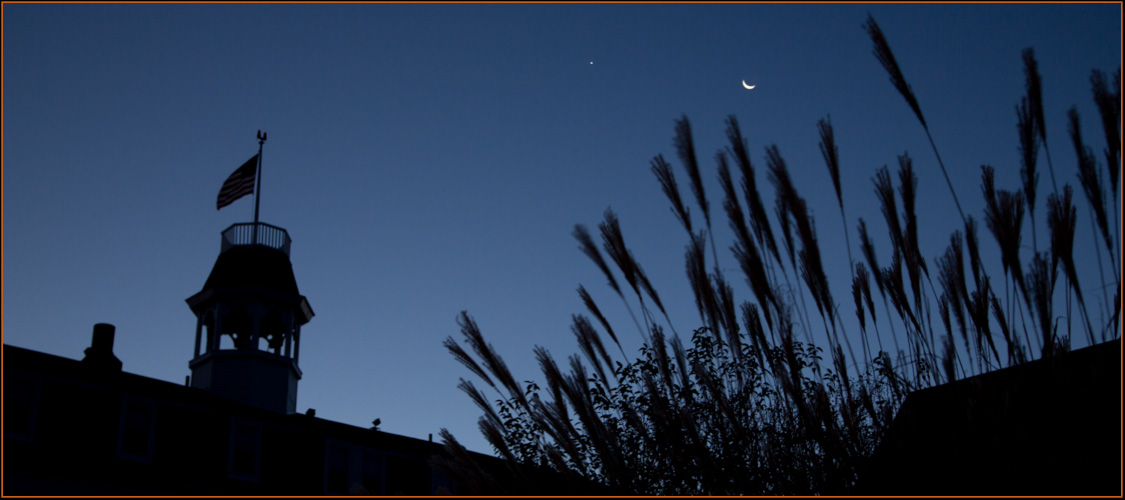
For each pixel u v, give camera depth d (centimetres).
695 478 637
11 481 1426
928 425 617
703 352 596
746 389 604
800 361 572
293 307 2480
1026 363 560
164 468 1648
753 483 614
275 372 2355
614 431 634
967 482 590
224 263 2503
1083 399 563
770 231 548
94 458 1559
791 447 632
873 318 612
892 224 579
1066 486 559
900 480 599
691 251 566
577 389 609
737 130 552
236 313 2417
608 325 607
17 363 1541
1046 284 523
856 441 614
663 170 561
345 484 1883
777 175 545
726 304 568
